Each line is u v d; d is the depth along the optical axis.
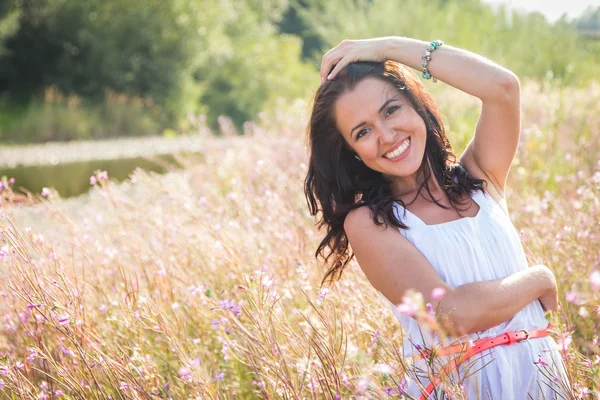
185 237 3.67
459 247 2.07
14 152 16.34
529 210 3.59
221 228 3.62
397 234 2.09
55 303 2.41
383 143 2.11
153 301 2.90
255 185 5.67
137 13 23.39
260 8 32.00
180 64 24.06
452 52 2.14
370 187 2.26
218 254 3.36
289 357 2.30
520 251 2.20
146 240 4.11
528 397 2.02
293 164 5.77
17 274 2.77
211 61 26.08
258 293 2.03
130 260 3.78
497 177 2.28
